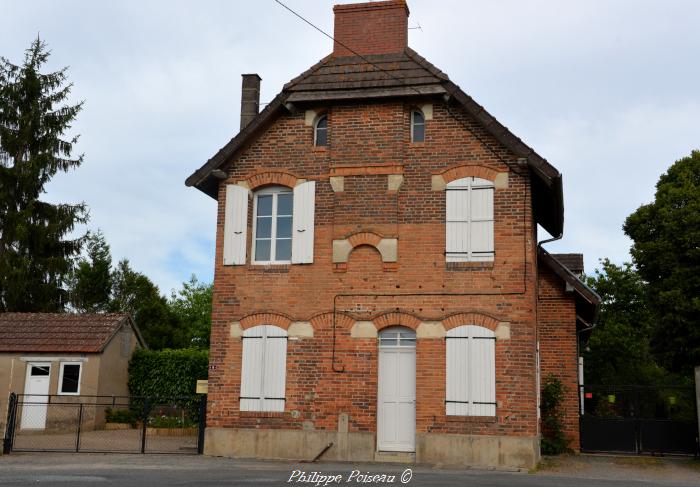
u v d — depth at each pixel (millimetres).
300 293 17578
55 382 25891
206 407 18172
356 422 16797
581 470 16062
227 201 18391
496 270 16688
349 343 17125
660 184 25922
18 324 27438
